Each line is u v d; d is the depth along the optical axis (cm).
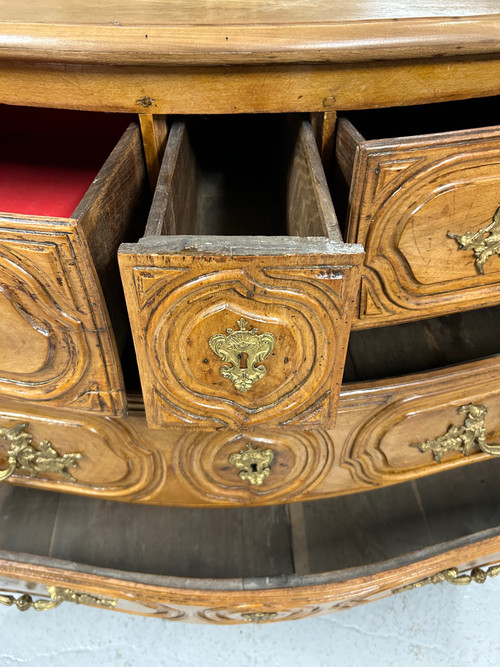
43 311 46
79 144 74
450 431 69
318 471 70
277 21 47
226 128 88
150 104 51
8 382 53
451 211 48
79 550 78
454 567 77
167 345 45
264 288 42
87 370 51
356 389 60
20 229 40
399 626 92
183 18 48
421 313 56
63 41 45
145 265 40
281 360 48
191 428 53
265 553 78
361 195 46
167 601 70
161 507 83
